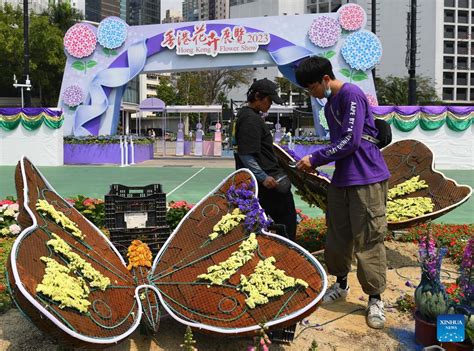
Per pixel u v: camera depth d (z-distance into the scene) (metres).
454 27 67.56
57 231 3.15
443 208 4.66
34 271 2.52
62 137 16.34
